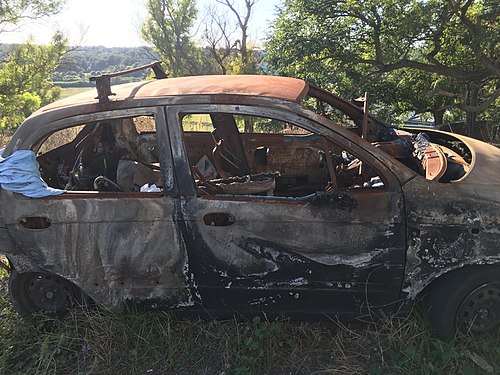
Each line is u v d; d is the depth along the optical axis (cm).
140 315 276
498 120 1102
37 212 259
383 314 258
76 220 258
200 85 266
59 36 1084
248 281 255
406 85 1331
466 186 244
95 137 312
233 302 264
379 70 1099
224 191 260
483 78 1031
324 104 385
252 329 274
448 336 255
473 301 252
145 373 257
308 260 248
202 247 251
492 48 879
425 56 1091
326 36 1074
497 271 246
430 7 918
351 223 242
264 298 260
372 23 1049
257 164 370
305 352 263
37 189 259
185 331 282
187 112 249
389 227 241
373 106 1391
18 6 971
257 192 266
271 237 246
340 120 388
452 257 242
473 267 248
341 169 304
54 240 262
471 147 295
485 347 249
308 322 278
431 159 277
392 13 1020
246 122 432
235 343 267
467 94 1105
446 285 252
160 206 251
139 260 258
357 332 270
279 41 1140
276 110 245
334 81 1152
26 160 261
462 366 240
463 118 1466
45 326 293
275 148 370
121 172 285
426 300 262
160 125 250
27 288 293
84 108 258
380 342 259
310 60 1107
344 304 257
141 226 254
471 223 238
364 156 243
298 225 244
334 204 241
